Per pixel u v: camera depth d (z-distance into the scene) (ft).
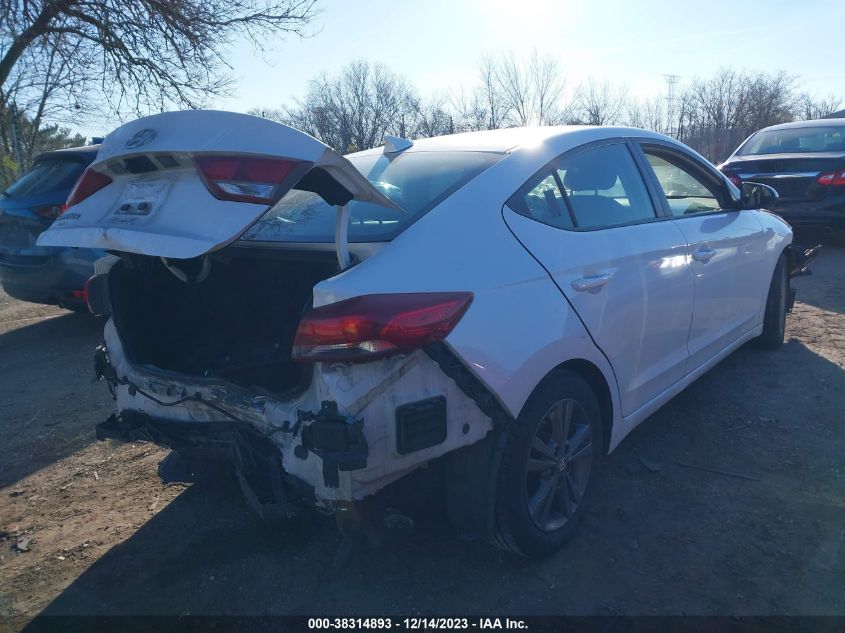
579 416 9.54
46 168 21.45
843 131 28.66
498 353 7.86
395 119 111.65
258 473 7.93
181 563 9.65
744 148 31.32
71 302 21.12
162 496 11.51
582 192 10.21
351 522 7.64
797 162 27.43
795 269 17.10
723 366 15.90
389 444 7.31
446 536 9.90
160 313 10.27
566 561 9.27
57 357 20.03
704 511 10.25
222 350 9.60
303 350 7.25
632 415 10.71
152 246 6.89
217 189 6.93
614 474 11.42
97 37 37.96
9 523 10.93
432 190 9.02
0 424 14.97
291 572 9.34
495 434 8.24
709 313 12.68
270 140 7.09
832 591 8.45
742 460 11.68
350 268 7.55
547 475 9.07
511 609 8.41
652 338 10.82
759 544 9.41
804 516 9.98
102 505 11.34
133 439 9.55
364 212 9.12
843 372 15.07
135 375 9.46
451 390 7.66
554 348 8.56
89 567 9.69
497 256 8.30
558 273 8.88
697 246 12.00
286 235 9.03
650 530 9.85
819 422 12.85
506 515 8.46
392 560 9.45
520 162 9.52
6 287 21.79
